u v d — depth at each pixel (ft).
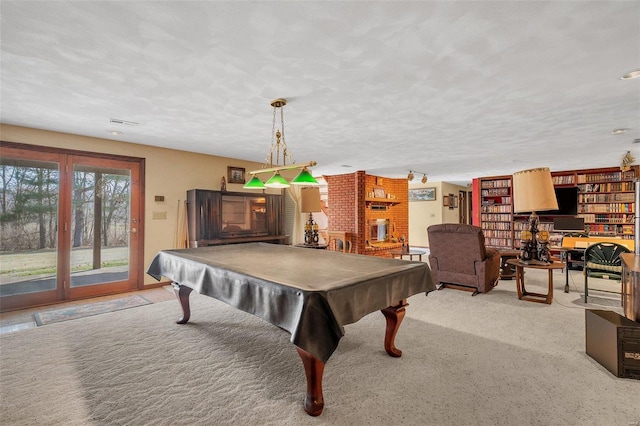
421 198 35.55
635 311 7.45
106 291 14.53
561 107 10.30
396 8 5.32
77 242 13.82
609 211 22.18
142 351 8.61
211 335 9.75
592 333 8.06
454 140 14.82
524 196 11.70
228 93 9.04
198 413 5.93
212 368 7.67
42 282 12.94
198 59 7.04
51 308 12.53
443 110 10.59
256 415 5.88
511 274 17.62
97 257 14.34
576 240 16.19
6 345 8.98
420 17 5.57
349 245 25.41
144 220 15.66
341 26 5.83
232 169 19.29
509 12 5.42
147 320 11.12
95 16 5.46
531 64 7.36
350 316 6.15
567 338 9.37
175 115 11.03
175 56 6.90
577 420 5.67
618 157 19.10
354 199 25.20
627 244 15.08
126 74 7.77
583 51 6.75
